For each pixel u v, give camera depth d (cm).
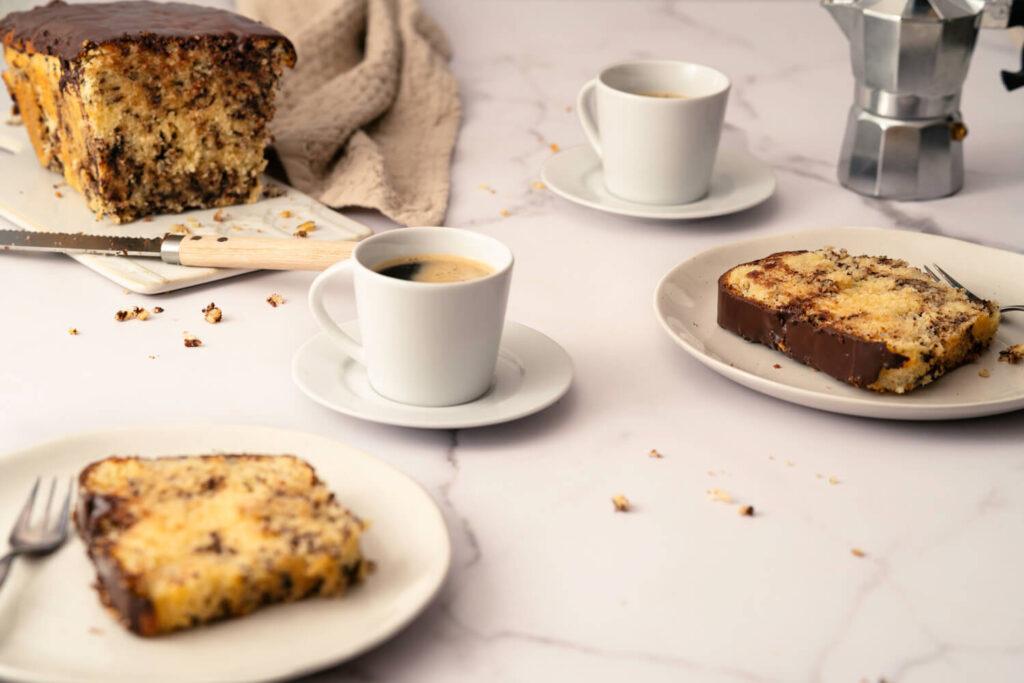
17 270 87
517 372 78
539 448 75
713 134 93
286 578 64
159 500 66
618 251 91
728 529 70
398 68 110
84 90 89
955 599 68
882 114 96
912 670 65
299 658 62
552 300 86
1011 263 85
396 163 100
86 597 65
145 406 76
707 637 66
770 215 96
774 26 126
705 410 77
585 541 70
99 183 91
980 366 79
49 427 74
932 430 76
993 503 72
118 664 62
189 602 63
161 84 91
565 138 106
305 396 77
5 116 107
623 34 124
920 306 79
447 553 65
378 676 64
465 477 73
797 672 65
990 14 91
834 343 77
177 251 86
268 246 85
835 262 83
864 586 68
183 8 98
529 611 67
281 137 99
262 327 83
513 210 96
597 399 78
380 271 75
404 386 74
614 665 65
